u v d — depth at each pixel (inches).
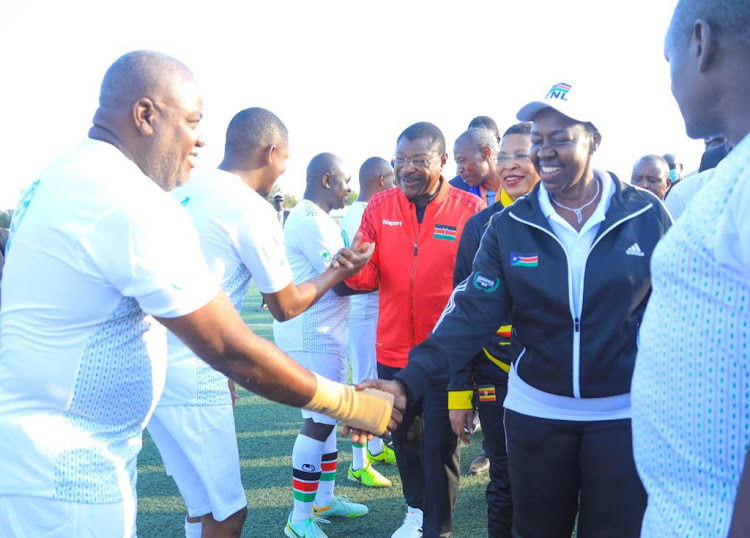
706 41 43.3
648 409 46.5
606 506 81.4
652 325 45.9
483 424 113.1
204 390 94.5
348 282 128.0
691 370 41.9
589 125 81.6
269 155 106.4
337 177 146.1
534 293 82.7
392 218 126.1
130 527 66.4
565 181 81.8
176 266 58.9
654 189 191.3
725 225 39.1
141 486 159.5
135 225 57.6
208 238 93.4
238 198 95.0
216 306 61.3
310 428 129.0
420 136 118.0
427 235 122.7
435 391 113.1
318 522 139.5
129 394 64.7
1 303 62.0
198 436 94.5
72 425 61.4
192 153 71.8
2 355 60.8
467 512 142.5
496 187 160.7
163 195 61.9
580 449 83.5
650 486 47.2
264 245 94.8
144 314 65.1
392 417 83.4
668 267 43.6
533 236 84.0
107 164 60.8
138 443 69.1
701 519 41.7
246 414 220.4
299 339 139.0
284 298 99.0
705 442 41.5
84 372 60.6
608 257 79.5
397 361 127.8
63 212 58.4
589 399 81.2
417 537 127.3
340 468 173.6
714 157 124.8
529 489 87.4
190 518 106.0
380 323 130.2
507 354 109.0
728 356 39.9
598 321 79.7
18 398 60.1
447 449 114.3
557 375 82.4
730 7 41.7
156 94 65.6
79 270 58.2
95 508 62.1
